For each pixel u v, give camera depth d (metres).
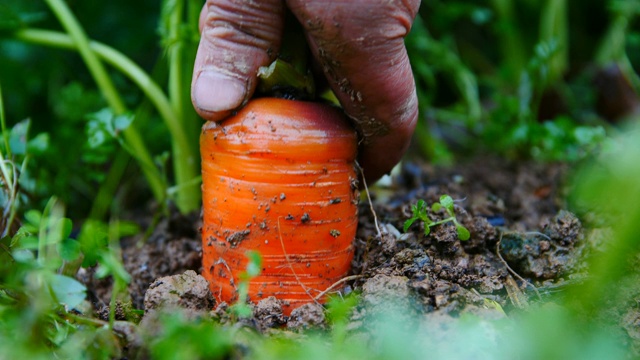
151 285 0.24
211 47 0.24
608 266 0.22
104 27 0.50
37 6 0.47
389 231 0.28
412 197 0.33
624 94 0.47
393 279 0.24
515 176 0.41
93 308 0.26
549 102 0.47
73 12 0.48
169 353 0.20
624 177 0.20
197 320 0.22
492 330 0.22
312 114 0.24
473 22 0.58
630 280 0.24
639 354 0.23
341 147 0.24
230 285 0.25
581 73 0.52
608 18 0.58
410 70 0.24
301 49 0.25
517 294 0.25
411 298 0.23
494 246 0.28
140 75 0.35
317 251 0.25
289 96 0.25
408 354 0.21
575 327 0.22
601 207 0.29
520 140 0.41
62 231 0.23
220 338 0.20
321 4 0.22
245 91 0.24
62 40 0.36
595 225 0.29
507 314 0.24
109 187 0.38
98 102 0.42
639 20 0.54
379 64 0.23
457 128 0.54
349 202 0.25
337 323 0.22
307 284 0.25
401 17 0.23
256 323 0.23
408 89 0.24
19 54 0.48
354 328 0.23
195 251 0.31
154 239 0.34
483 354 0.21
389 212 0.31
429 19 0.54
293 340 0.23
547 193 0.37
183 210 0.35
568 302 0.24
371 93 0.24
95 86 0.50
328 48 0.23
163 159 0.34
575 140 0.39
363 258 0.27
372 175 0.27
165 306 0.24
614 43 0.48
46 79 0.50
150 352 0.22
